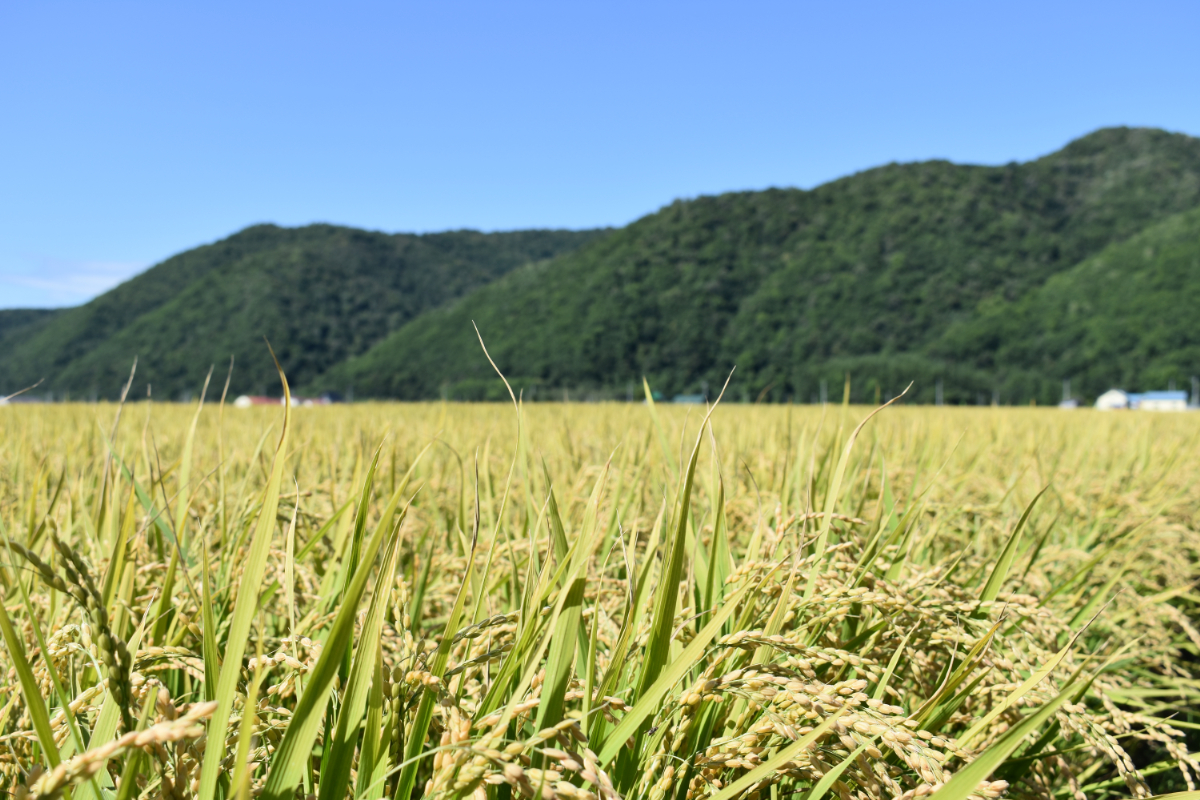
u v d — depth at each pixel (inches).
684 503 53.9
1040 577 104.7
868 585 76.0
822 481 111.0
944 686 61.6
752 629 63.9
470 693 61.2
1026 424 375.6
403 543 112.9
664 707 56.2
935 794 43.1
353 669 44.6
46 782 31.6
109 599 63.3
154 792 43.9
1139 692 99.6
